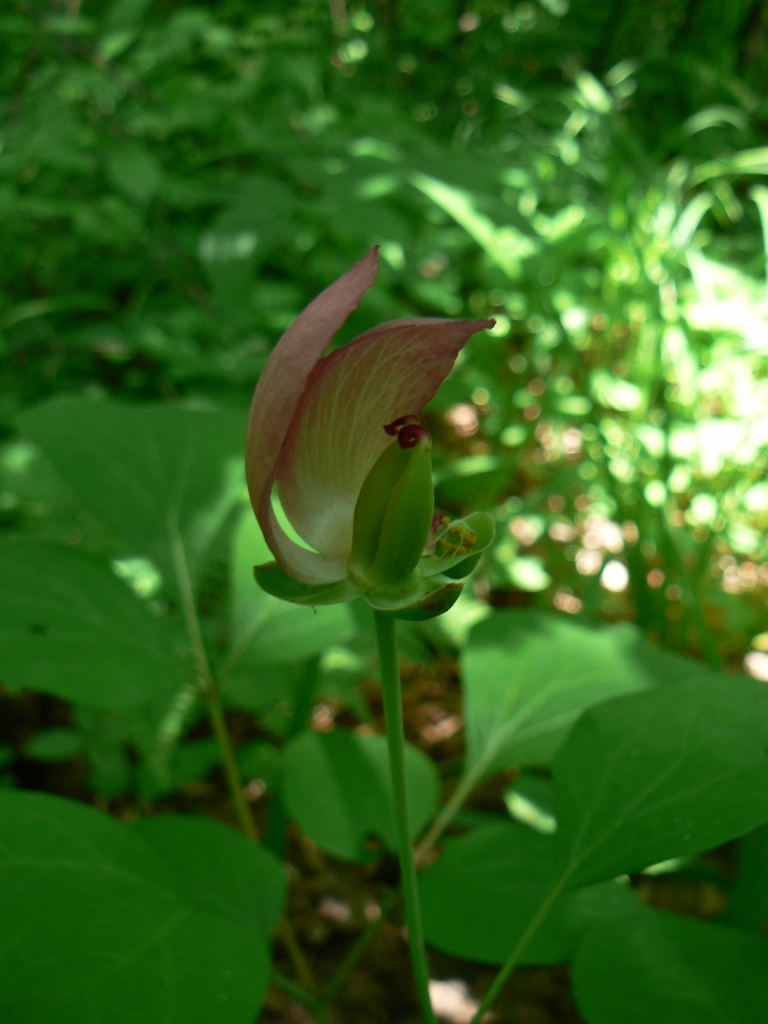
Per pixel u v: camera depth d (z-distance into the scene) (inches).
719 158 31.3
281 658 9.9
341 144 25.1
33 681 8.8
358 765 10.1
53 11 25.0
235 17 31.9
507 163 23.7
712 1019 6.9
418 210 25.3
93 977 5.9
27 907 6.3
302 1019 13.2
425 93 41.1
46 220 23.9
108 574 10.1
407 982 13.9
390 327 5.2
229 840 8.6
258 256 20.1
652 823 7.0
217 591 16.7
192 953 6.2
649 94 41.8
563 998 13.5
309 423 5.4
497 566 19.1
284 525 10.4
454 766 17.5
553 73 44.3
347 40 37.2
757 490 19.0
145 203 22.1
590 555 22.5
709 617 20.9
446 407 24.1
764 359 20.0
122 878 6.7
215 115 24.0
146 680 9.4
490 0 42.6
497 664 9.8
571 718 9.4
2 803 7.1
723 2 37.9
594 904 8.5
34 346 23.3
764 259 22.6
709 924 7.8
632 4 42.0
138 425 11.2
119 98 23.6
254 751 17.0
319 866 16.1
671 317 20.4
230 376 20.9
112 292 26.1
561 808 7.4
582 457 21.5
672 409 20.7
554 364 26.6
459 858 9.0
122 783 16.1
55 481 17.4
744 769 7.2
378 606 5.4
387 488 5.4
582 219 24.2
